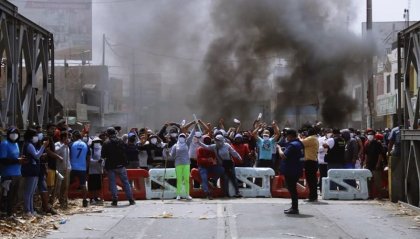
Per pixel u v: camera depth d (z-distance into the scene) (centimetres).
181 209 1220
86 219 1088
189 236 909
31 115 1244
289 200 1385
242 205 1278
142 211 1196
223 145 1430
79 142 1283
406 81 1254
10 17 1098
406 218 1085
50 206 1146
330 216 1109
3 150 998
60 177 1205
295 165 1128
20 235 909
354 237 894
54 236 913
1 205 1040
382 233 928
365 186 1398
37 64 1323
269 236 901
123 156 1313
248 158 1568
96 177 1343
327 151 1489
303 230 953
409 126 1243
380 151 1398
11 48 1105
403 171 1277
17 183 1035
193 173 1469
